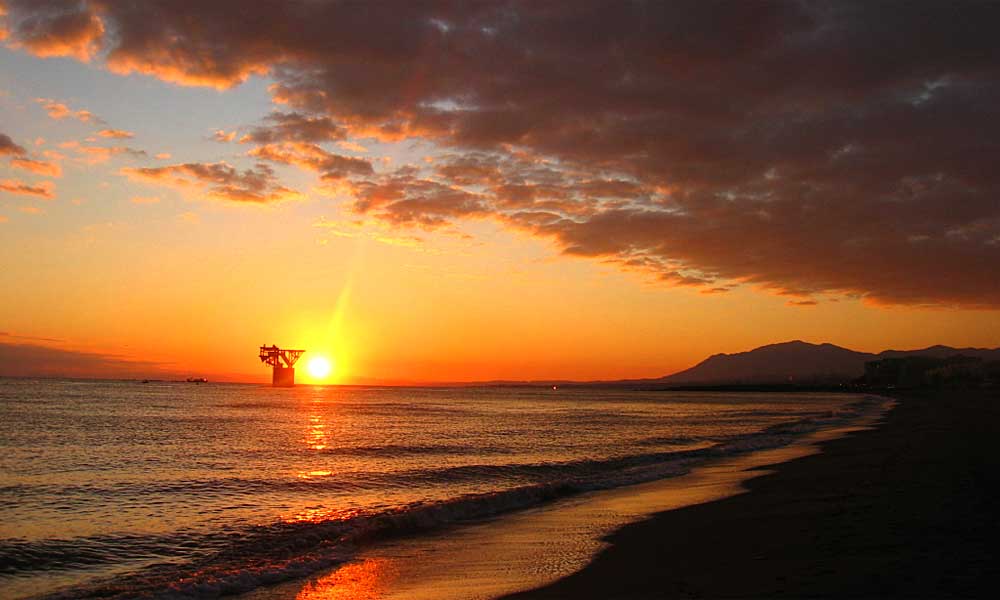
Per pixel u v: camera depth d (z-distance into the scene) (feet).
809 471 77.46
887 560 33.78
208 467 92.89
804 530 43.34
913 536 39.09
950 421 167.32
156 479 80.43
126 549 45.88
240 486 75.20
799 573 32.45
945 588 28.53
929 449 92.58
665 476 79.87
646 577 34.32
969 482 59.62
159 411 248.93
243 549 45.57
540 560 39.93
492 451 118.73
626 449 123.24
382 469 90.89
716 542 41.96
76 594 35.42
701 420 239.91
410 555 42.39
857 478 67.51
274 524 53.93
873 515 46.50
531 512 57.21
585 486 72.18
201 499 66.74
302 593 34.73
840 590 29.01
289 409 295.28
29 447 117.39
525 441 141.69
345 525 50.78
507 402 463.42
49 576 39.47
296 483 77.41
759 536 42.65
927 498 52.24
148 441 132.05
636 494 66.59
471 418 243.81
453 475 84.69
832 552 36.45
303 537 48.24
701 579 32.94
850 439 123.85
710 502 59.77
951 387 630.74
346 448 122.11
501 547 44.06
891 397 516.73
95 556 44.11
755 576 32.55
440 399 526.16
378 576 37.50
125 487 74.08
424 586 34.99
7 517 56.90
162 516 57.72
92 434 145.59
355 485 76.28
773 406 411.75
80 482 77.51
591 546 43.37
